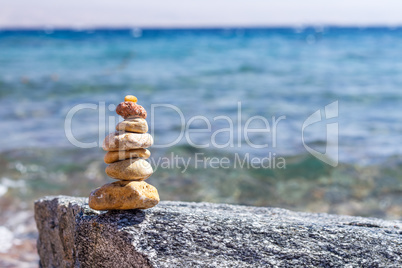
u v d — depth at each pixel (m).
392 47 11.16
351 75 5.89
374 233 0.81
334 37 18.30
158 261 0.74
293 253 0.76
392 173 1.92
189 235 0.77
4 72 6.02
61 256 0.89
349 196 1.71
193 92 4.44
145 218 0.79
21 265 1.17
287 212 0.98
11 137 2.51
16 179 1.86
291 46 11.84
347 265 0.74
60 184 1.82
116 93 4.36
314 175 1.90
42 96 4.12
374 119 3.07
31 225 1.45
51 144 2.36
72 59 8.06
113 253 0.77
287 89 4.66
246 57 8.52
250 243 0.77
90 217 0.80
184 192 1.70
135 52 9.59
